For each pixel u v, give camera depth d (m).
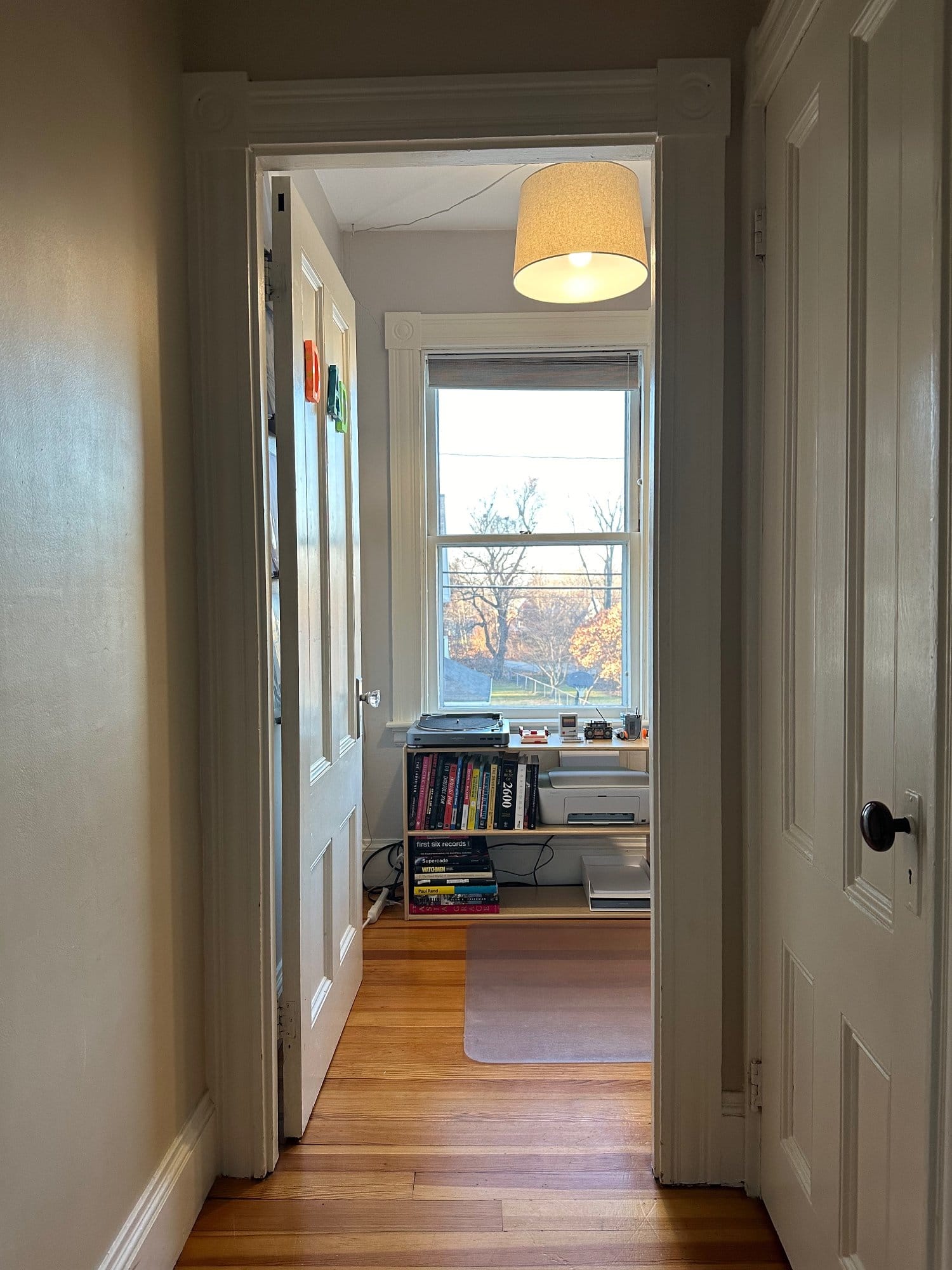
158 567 1.63
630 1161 1.92
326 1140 1.99
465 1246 1.66
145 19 1.59
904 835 1.07
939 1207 0.98
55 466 1.24
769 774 1.72
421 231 3.51
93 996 1.35
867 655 1.23
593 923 3.31
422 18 1.77
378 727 3.61
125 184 1.49
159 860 1.62
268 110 1.76
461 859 3.39
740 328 1.78
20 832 1.14
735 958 1.84
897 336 1.11
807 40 1.45
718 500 1.77
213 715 1.83
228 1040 1.86
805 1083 1.52
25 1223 1.14
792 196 1.55
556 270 2.75
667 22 1.75
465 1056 2.35
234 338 1.78
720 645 1.79
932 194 1.00
